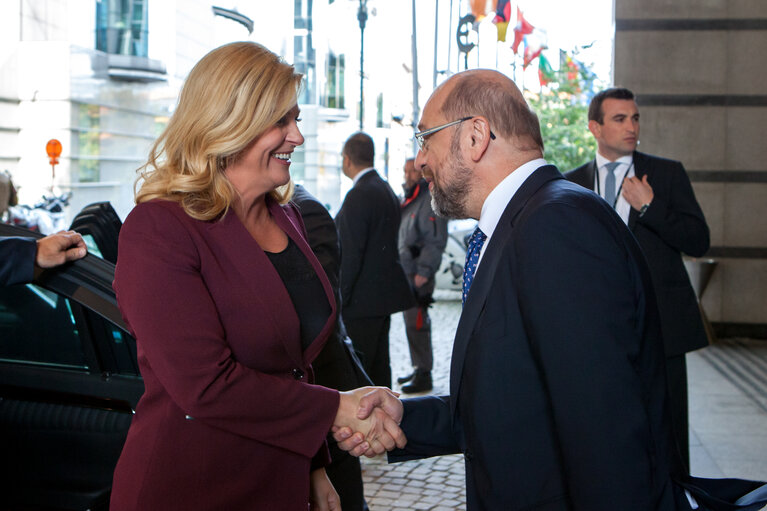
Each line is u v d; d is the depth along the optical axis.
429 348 6.48
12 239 2.24
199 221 1.76
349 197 5.07
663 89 8.36
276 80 1.79
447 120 1.89
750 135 8.28
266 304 1.80
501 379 1.70
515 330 1.69
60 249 2.29
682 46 8.30
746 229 8.35
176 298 1.69
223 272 1.77
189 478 1.75
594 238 1.64
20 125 18.41
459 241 11.67
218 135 1.76
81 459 2.36
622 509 1.55
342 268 5.03
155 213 1.73
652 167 3.73
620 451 1.56
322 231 3.11
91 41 20.47
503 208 1.85
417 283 6.39
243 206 1.86
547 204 1.69
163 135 1.82
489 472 1.72
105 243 2.68
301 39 30.48
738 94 8.27
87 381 2.36
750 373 6.91
